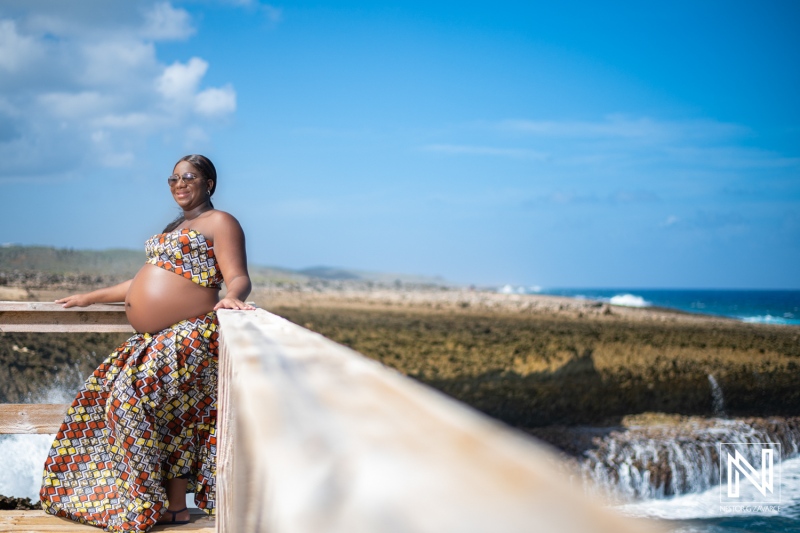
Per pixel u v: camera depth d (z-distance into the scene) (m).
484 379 19.61
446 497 0.20
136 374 3.03
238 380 0.57
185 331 3.12
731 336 30.50
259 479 0.34
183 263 3.18
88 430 3.15
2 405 3.50
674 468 13.61
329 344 0.80
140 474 2.99
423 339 27.47
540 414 16.84
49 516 3.17
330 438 0.30
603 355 22.56
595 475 13.13
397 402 0.37
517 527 0.18
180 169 3.44
